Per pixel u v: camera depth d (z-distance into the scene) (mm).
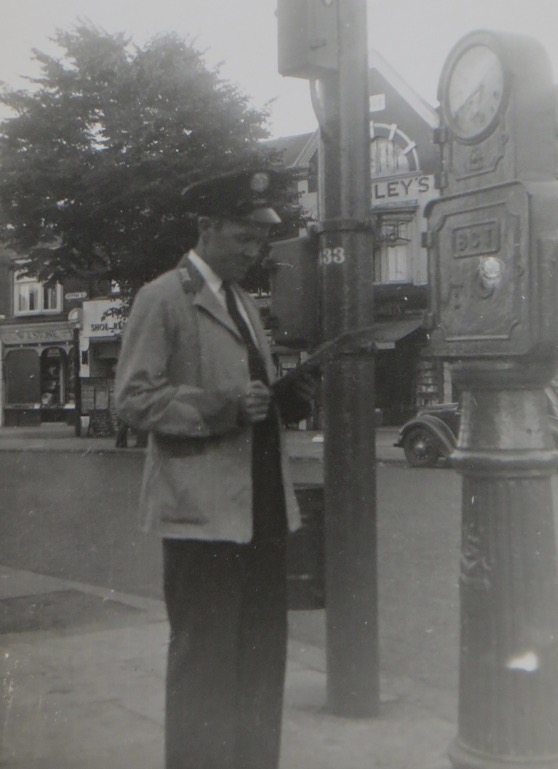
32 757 3955
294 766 3869
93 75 25656
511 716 3205
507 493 3227
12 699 4707
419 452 19922
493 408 3266
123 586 8281
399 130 34938
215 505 3273
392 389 35312
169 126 25234
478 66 3377
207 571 3309
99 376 41750
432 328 3527
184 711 3361
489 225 3318
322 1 4281
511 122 3270
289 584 4461
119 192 25516
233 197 3363
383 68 35219
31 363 44219
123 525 11805
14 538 11062
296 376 3387
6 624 6410
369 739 4164
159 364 3312
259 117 26500
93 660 5445
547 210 3184
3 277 44594
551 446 3275
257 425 3461
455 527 11078
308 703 4637
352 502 4387
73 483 17422
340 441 4391
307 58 4270
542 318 3168
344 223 4336
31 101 25844
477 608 3266
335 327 4352
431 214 3568
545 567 3240
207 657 3338
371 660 4449
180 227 25375
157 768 3846
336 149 4363
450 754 3352
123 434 28359
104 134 26031
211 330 3371
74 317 38719
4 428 42719
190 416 3197
